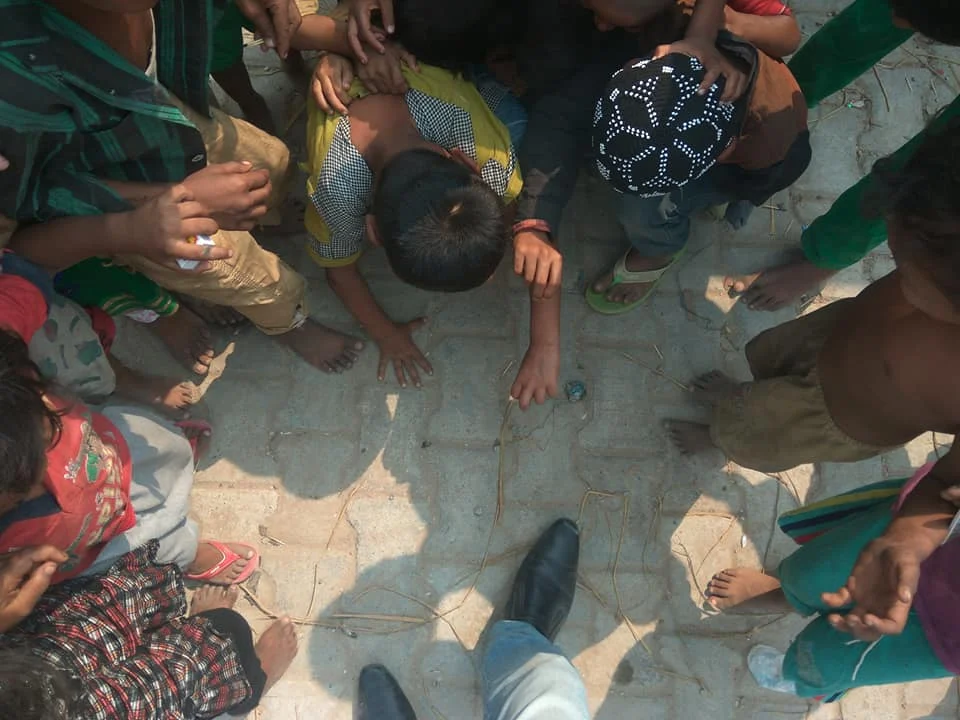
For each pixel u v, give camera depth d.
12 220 1.58
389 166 1.81
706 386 2.55
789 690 2.36
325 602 2.41
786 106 2.00
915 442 2.57
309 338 2.51
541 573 2.37
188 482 2.12
